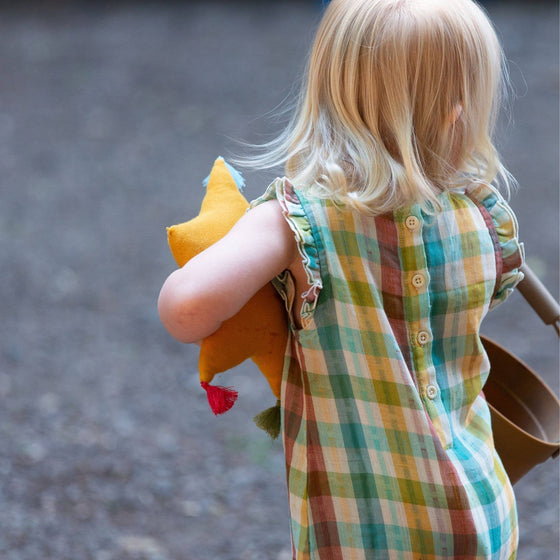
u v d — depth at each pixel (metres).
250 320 3.47
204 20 31.30
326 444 3.46
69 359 11.10
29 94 24.08
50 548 7.17
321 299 3.31
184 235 3.54
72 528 7.52
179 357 11.25
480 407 3.70
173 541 7.45
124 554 7.19
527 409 4.23
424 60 3.29
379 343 3.33
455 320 3.49
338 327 3.35
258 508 8.03
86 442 9.08
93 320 12.31
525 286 4.43
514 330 11.73
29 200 17.12
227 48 27.84
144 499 8.09
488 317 12.16
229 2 33.59
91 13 32.59
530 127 20.08
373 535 3.47
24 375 10.59
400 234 3.32
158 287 13.46
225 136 20.58
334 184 3.21
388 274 3.32
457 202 3.54
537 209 15.78
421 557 3.42
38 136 20.94
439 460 3.34
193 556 7.23
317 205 3.27
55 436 9.16
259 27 30.17
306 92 3.52
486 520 3.43
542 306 4.44
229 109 22.45
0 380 10.41
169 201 17.11
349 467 3.45
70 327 12.08
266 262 3.20
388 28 3.28
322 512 3.50
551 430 4.08
